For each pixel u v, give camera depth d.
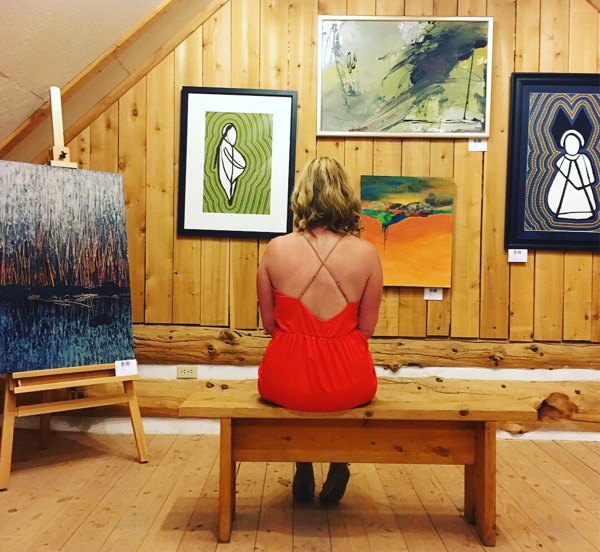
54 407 2.23
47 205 2.27
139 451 2.38
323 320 1.69
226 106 2.79
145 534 1.73
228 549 1.65
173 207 2.82
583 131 2.76
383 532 1.76
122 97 2.81
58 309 2.26
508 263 2.80
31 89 2.40
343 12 2.78
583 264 2.79
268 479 2.21
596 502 2.02
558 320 2.80
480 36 2.75
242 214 2.80
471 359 2.79
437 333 2.81
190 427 2.79
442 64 2.76
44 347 2.21
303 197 1.75
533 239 2.77
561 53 2.77
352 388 1.67
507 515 1.90
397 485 2.16
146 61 2.79
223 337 2.80
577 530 1.79
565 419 2.76
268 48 2.79
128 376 2.39
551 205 2.77
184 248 2.82
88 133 2.81
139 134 2.81
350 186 1.77
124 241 2.47
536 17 2.76
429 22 2.76
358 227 1.81
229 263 2.82
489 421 1.69
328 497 1.96
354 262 1.70
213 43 2.80
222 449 1.70
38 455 2.46
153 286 2.83
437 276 2.77
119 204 2.47
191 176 2.80
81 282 2.33
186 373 2.81
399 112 2.78
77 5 2.19
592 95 2.75
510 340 2.81
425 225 2.78
